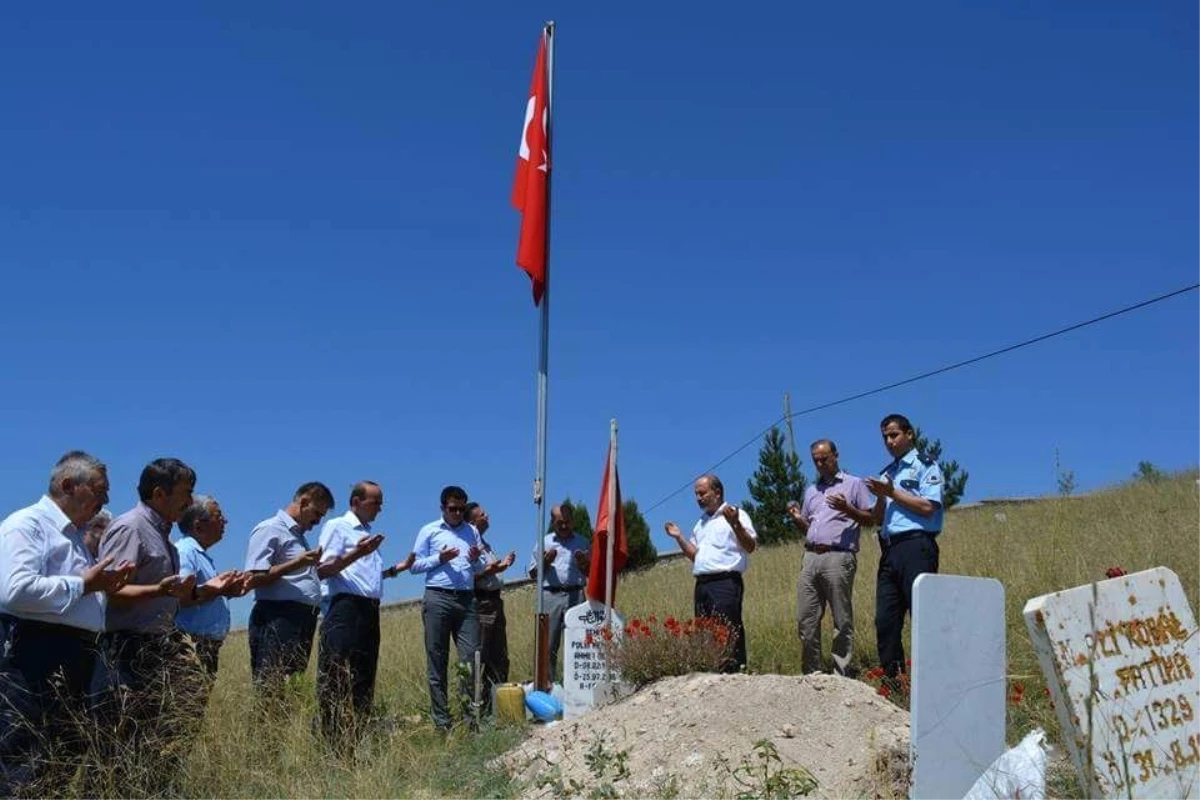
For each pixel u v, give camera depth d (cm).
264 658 823
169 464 669
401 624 1780
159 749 615
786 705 693
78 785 568
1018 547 1342
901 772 587
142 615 650
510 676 1265
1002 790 488
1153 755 478
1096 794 459
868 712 684
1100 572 1085
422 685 1102
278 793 649
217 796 631
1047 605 479
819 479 959
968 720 514
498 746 799
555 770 648
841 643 934
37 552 568
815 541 942
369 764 707
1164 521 1352
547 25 1054
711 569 937
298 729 727
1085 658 478
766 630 1213
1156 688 490
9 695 557
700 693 728
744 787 599
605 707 806
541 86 1043
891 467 860
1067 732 474
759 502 2652
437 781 711
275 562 838
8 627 565
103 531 727
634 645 859
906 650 1046
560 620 1132
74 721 571
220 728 689
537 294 1010
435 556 948
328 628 861
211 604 775
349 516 897
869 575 1432
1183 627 506
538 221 1012
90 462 601
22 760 552
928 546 833
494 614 1101
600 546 962
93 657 594
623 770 607
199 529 799
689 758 651
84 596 579
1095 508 1862
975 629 522
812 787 576
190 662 664
